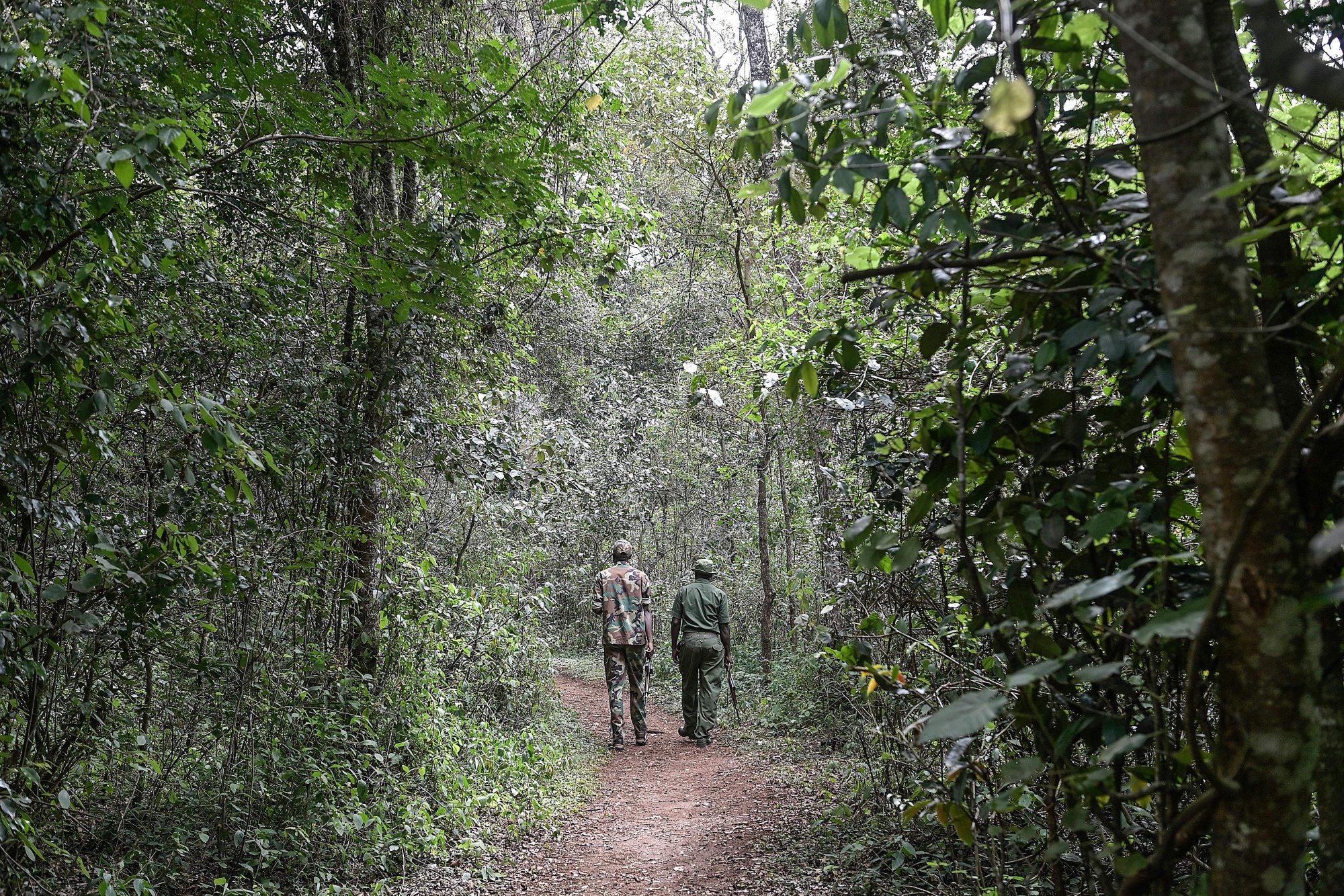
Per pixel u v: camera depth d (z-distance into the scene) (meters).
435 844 5.45
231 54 4.03
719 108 2.31
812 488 9.32
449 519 8.66
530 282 7.25
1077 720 1.84
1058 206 1.93
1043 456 2.01
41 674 3.17
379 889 4.82
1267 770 1.35
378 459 6.07
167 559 3.49
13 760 3.60
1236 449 1.40
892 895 4.05
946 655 3.09
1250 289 1.47
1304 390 2.10
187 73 3.89
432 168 4.59
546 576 13.09
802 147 2.08
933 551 3.34
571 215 6.53
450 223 5.69
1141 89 1.52
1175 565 1.87
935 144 2.25
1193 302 1.43
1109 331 1.79
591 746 9.11
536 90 5.11
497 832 6.05
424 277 4.97
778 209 2.33
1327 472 1.43
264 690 5.25
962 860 4.17
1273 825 1.35
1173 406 1.86
